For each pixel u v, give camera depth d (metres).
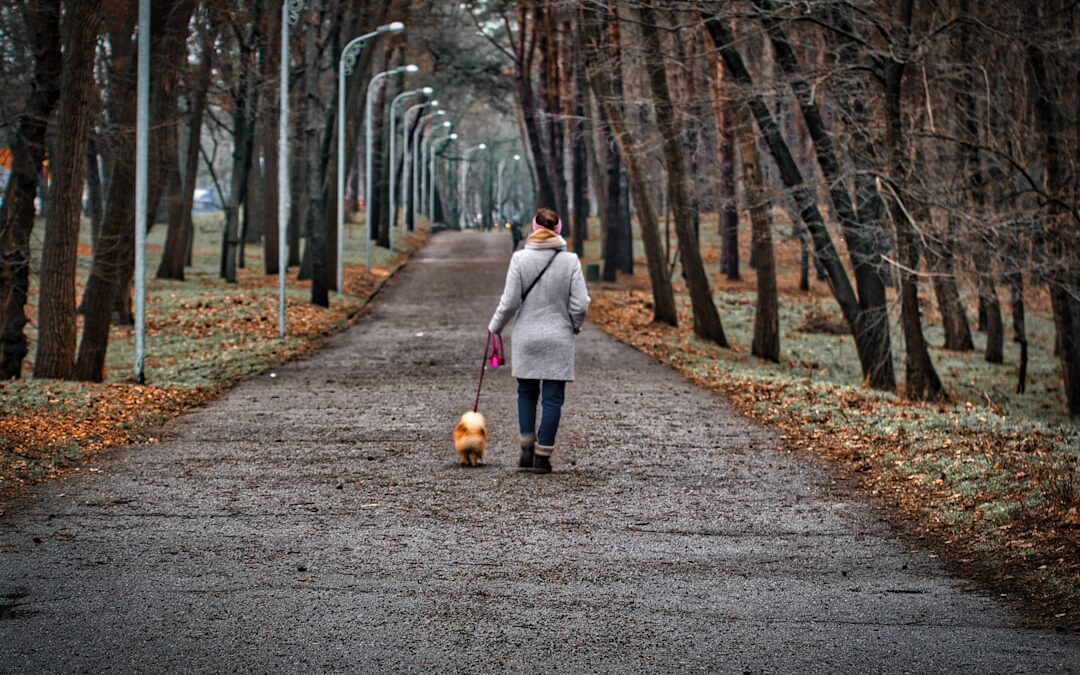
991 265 32.88
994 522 13.48
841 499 15.62
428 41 86.88
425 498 15.43
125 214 31.58
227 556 12.01
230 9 48.69
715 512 14.70
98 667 8.30
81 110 29.64
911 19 31.89
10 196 32.00
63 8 34.03
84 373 30.78
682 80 44.41
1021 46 30.94
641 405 26.12
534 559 12.05
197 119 64.25
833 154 33.59
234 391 29.17
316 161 58.34
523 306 17.36
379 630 9.30
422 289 76.25
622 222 93.38
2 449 17.84
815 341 59.97
